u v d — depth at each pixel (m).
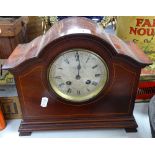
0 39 1.22
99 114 1.04
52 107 1.01
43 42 0.92
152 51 1.21
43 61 0.89
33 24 1.34
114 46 0.92
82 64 0.91
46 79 0.93
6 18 1.22
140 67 0.92
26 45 1.09
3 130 1.08
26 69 0.91
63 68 0.91
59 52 0.87
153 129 0.92
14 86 1.13
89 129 1.08
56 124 1.05
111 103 1.01
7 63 0.94
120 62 0.91
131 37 1.18
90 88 0.97
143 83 1.17
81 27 0.88
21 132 1.05
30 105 1.00
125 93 0.99
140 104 1.24
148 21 1.13
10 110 1.11
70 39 0.84
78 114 1.04
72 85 0.96
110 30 1.35
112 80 0.95
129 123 1.05
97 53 0.88
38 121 1.05
